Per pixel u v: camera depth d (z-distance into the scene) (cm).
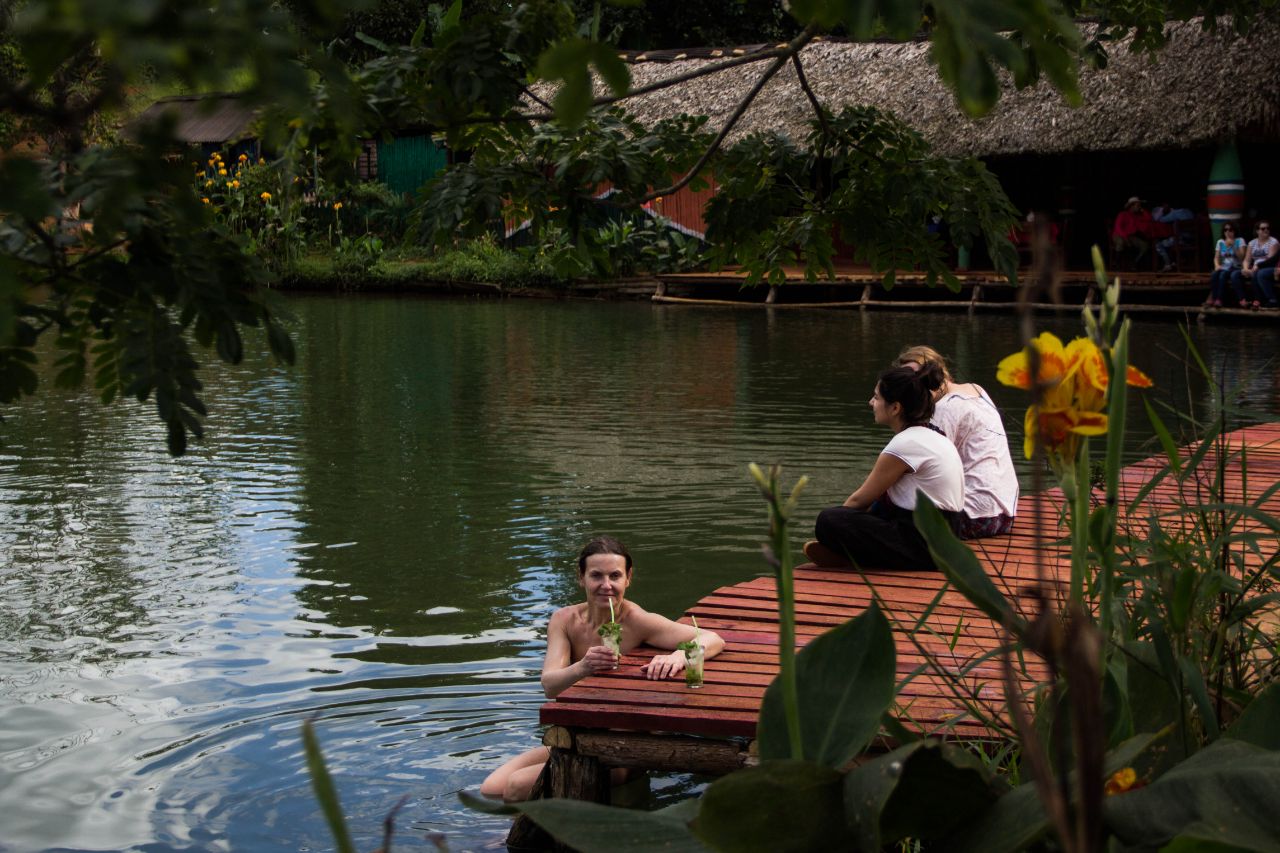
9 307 142
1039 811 164
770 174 358
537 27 265
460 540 766
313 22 141
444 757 476
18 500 866
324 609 642
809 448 1038
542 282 2711
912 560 569
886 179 347
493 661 571
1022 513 675
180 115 149
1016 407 1207
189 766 465
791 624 167
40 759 466
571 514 827
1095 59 519
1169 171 2500
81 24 123
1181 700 205
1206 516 292
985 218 339
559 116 150
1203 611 256
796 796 161
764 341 1836
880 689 180
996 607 170
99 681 545
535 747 480
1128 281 2097
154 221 175
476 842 414
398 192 3167
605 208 327
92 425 1148
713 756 410
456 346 1802
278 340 188
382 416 1212
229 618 627
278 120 173
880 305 2356
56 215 151
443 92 273
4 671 555
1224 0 525
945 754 163
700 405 1261
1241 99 2053
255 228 2906
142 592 666
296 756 473
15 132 150
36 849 401
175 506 851
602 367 1565
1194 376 1394
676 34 3478
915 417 579
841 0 139
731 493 880
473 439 1091
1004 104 2273
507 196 319
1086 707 130
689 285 2636
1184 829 154
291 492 895
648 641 487
